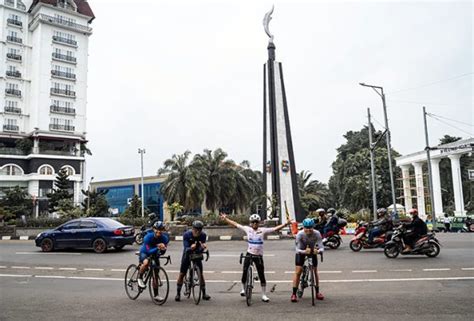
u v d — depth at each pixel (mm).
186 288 8102
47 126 53250
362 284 9383
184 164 44594
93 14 58594
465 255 14156
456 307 7043
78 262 14305
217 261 13977
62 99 54969
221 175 46719
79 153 54781
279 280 10266
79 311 7258
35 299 8359
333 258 14227
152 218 16438
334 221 17578
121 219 28094
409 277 10156
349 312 6828
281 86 35906
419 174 46469
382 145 59531
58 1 55812
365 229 16625
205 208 51469
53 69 54625
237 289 9172
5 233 28797
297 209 34031
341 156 66625
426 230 13938
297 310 7043
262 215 34188
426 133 31438
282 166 34469
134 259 14953
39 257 15930
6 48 52906
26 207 46094
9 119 52656
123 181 68625
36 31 54281
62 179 46625
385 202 55500
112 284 10117
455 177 40094
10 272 12289
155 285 7785
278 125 35125
